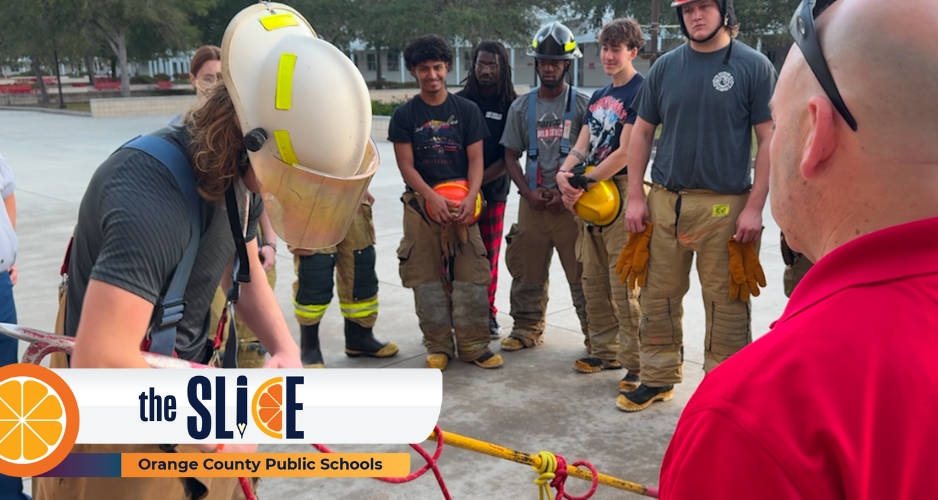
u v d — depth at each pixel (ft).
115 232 4.85
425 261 14.30
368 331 14.89
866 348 2.70
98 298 4.79
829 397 2.67
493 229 15.92
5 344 9.35
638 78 13.24
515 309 15.38
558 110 14.32
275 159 5.07
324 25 108.68
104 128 72.18
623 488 7.23
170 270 5.09
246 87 5.04
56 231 25.52
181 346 5.76
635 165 11.87
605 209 12.72
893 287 2.80
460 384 13.62
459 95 15.58
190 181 5.15
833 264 2.94
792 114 3.15
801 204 3.17
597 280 13.69
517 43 109.50
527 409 12.52
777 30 80.79
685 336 15.81
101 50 122.11
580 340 15.90
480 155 14.08
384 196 31.83
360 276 14.51
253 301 6.56
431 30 104.53
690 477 2.85
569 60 14.05
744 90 10.84
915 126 2.72
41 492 5.83
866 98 2.77
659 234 11.69
